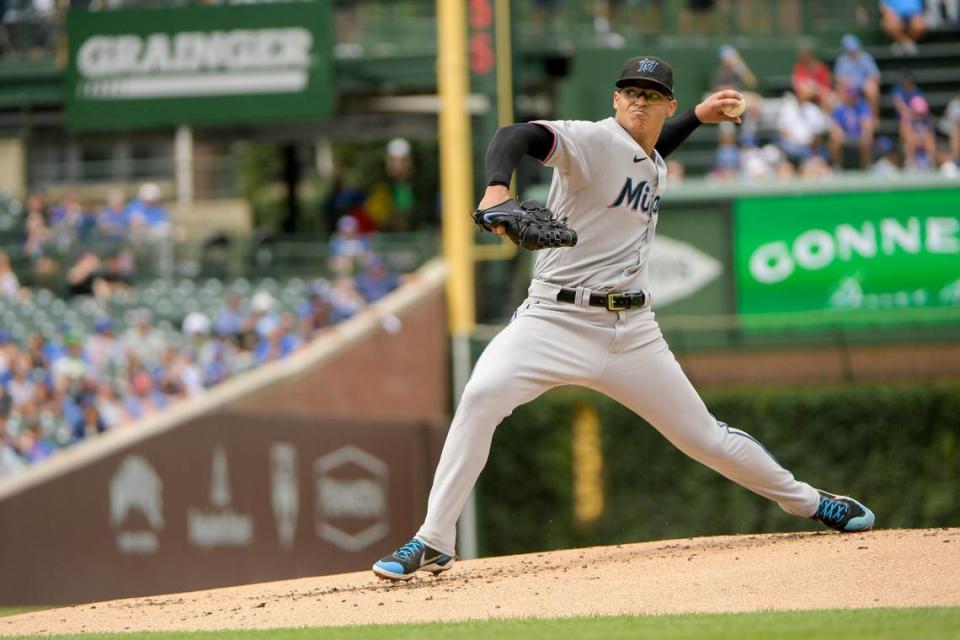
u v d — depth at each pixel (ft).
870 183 210.59
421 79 239.71
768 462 81.30
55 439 185.47
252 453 171.73
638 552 85.61
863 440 206.90
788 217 210.79
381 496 191.52
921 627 57.31
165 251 231.91
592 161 72.95
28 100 252.42
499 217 66.39
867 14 244.22
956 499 205.46
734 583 72.84
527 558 88.22
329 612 72.13
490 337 216.33
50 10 254.47
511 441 211.00
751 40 240.73
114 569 156.15
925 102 230.27
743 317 211.20
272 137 267.59
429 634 60.44
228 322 214.07
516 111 229.04
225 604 79.10
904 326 210.59
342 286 221.25
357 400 197.67
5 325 218.79
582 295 75.15
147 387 194.39
